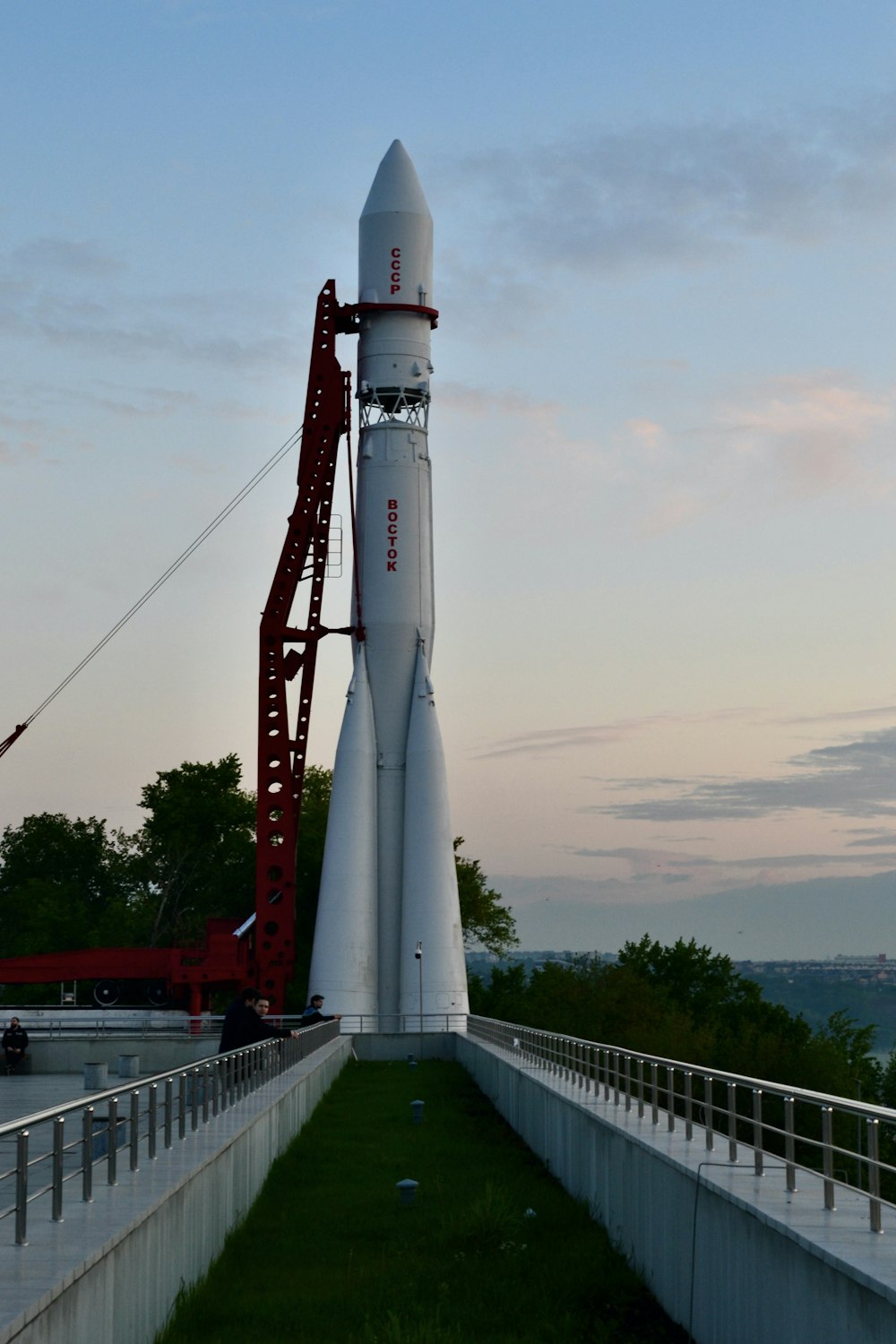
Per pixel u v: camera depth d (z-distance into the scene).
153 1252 13.51
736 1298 13.32
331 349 69.19
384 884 67.19
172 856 117.81
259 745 68.38
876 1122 11.48
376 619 67.88
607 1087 23.80
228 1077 24.19
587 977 91.81
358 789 66.75
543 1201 22.78
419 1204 22.34
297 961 99.38
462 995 65.56
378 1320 15.34
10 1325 8.80
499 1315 15.94
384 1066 56.22
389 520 68.19
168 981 69.81
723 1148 16.75
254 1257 18.61
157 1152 17.50
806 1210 12.51
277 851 68.25
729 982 110.06
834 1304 10.65
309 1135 31.03
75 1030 64.75
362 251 69.88
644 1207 17.53
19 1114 35.28
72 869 139.00
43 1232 11.89
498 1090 37.12
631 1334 15.47
